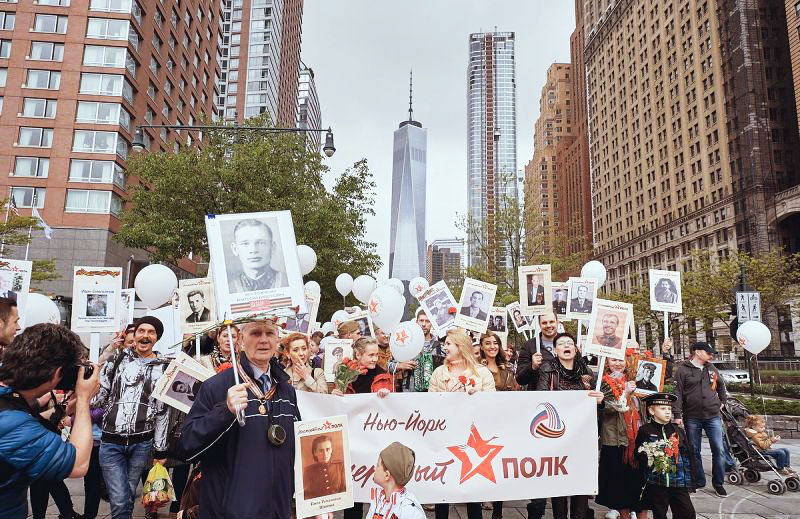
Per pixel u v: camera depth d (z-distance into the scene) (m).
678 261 75.88
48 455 2.25
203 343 6.28
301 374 5.21
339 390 5.13
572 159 124.81
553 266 29.39
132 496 4.77
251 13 88.62
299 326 6.84
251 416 2.85
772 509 6.65
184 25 49.31
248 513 2.64
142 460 4.84
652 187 83.12
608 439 5.56
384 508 3.63
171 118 46.53
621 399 5.53
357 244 26.78
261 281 3.10
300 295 3.13
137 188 23.44
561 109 139.38
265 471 2.77
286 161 22.78
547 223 30.08
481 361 6.82
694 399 7.55
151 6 41.62
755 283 33.00
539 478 5.21
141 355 5.04
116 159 36.62
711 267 38.22
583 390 5.50
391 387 5.57
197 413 2.81
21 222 24.86
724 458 7.61
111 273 6.14
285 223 3.25
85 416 2.52
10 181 35.34
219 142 23.47
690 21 74.31
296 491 3.14
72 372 2.51
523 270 6.41
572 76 127.62
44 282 34.28
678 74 76.75
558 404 5.36
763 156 62.31
